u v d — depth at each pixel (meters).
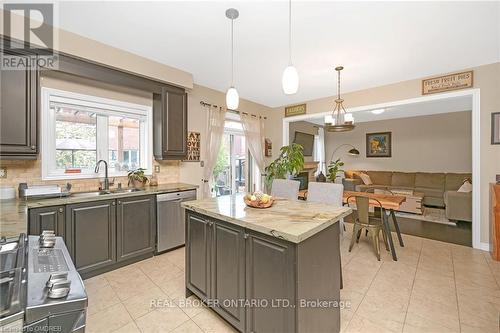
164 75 3.13
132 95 3.22
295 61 3.00
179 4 1.93
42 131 2.50
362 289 2.23
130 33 2.37
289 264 1.31
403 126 6.97
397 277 2.45
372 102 4.00
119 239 2.63
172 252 3.13
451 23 2.18
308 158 7.33
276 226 1.39
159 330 1.70
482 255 2.99
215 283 1.79
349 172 7.35
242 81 3.79
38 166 2.48
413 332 1.67
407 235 3.84
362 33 2.35
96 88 2.89
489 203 3.10
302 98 4.73
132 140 3.32
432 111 6.18
